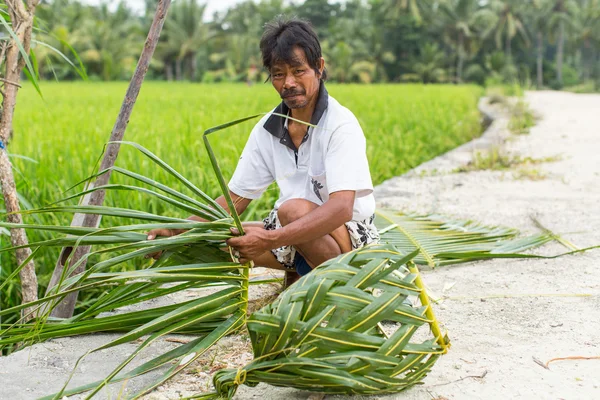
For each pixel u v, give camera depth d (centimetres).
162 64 4941
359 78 5172
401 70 5694
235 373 212
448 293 330
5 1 293
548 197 566
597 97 2538
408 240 389
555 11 5641
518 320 294
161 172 530
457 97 1830
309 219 243
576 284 341
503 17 5562
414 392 226
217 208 244
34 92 1972
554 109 1744
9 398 227
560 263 378
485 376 238
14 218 298
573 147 899
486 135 1066
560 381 235
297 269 288
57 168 550
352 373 206
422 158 868
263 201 514
